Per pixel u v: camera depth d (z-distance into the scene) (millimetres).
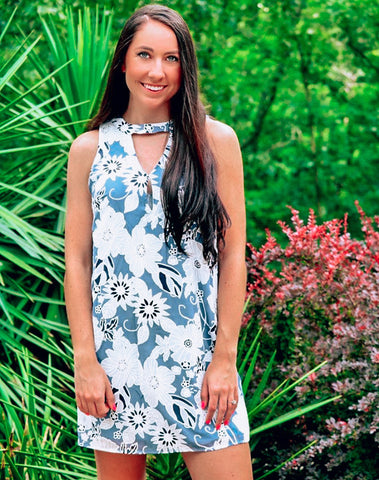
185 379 2059
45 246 3850
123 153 2107
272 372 3350
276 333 3340
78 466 2797
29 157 4215
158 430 2078
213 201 2053
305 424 3221
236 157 2131
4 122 3664
